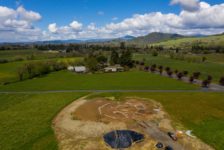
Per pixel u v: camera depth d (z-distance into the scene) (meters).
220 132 41.50
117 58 160.88
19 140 39.00
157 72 127.69
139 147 36.06
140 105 58.41
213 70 132.25
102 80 102.19
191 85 88.12
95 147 36.09
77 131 42.25
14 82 99.44
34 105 60.28
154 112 52.72
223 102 61.50
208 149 35.44
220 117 49.50
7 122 47.72
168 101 62.53
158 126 44.31
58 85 90.50
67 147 36.22
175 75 116.19
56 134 41.19
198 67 146.38
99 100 64.00
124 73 125.06
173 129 42.84
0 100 67.31
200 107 56.69
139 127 43.78
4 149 36.06
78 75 120.62
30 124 46.31
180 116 50.03
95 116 49.94
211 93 73.31
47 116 50.91
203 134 40.66
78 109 55.22
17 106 59.84
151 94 71.44
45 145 37.03
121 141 38.00
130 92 74.56
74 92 75.88
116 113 51.94
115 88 82.38
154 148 35.72
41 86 88.69
